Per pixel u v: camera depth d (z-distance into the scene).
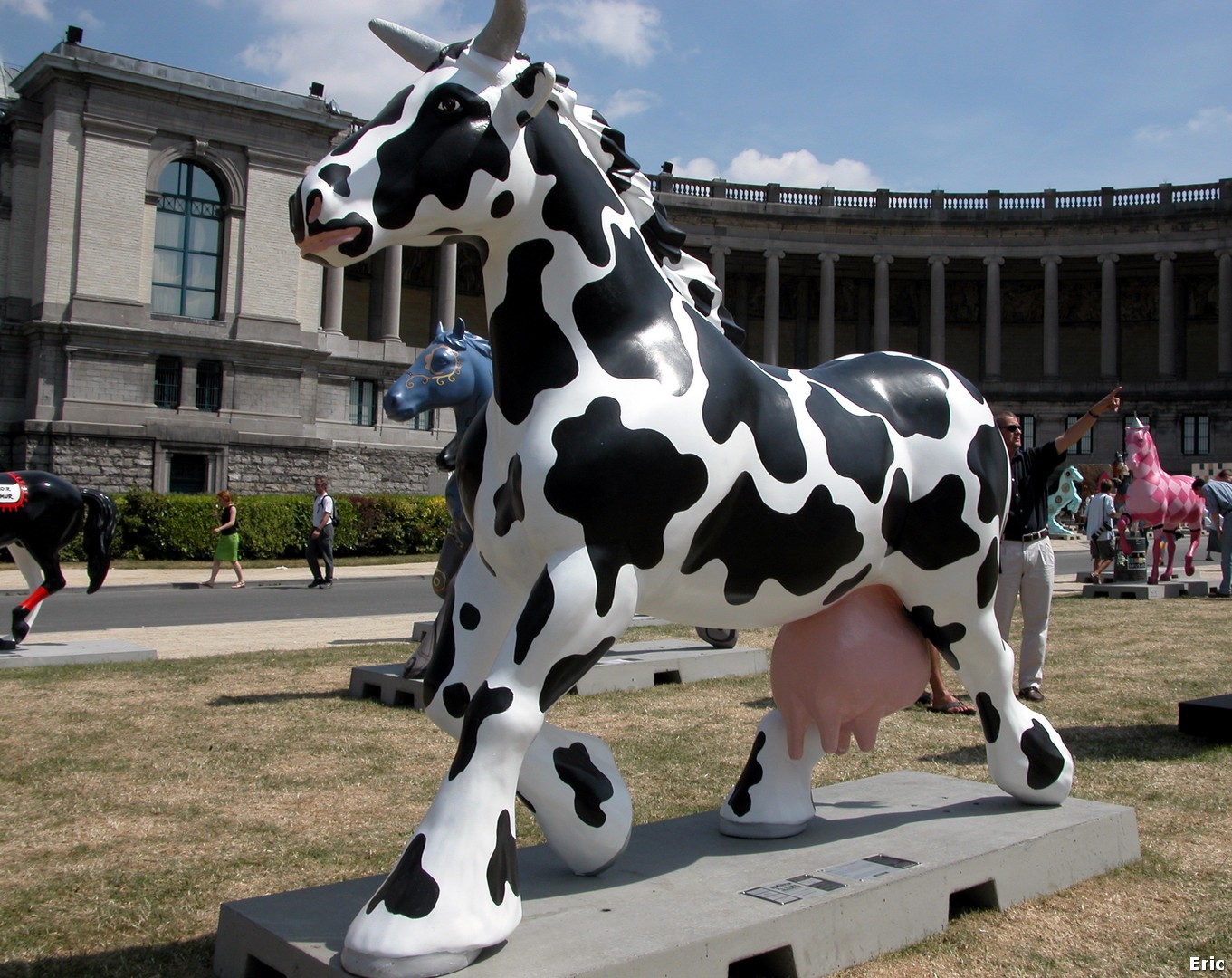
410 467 43.62
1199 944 3.41
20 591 20.00
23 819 4.98
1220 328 52.03
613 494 2.85
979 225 53.75
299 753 6.32
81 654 9.91
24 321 37.06
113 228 37.41
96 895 3.97
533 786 3.25
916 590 3.83
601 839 3.31
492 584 3.23
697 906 3.11
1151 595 16.83
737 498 3.15
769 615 3.46
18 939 3.53
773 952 3.07
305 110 40.59
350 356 43.44
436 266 50.62
